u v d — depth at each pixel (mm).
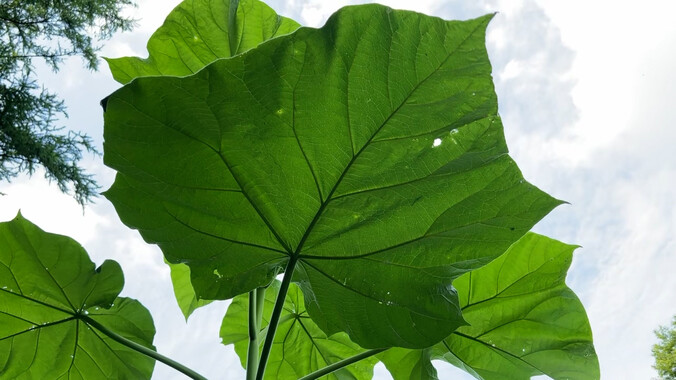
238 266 789
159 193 733
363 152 702
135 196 736
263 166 720
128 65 1071
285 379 1220
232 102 677
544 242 1003
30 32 6652
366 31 644
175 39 1078
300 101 677
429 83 653
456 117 671
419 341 769
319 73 662
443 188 719
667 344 9578
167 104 675
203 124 689
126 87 662
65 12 6707
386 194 729
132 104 672
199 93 669
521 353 1011
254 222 760
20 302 909
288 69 661
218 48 1091
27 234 877
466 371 1058
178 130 692
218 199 741
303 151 708
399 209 738
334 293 795
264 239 771
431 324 767
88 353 954
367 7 636
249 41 1102
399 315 777
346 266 782
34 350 939
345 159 709
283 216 754
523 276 1008
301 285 811
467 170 705
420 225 747
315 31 644
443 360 1076
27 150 6000
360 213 745
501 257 1014
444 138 684
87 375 972
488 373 1039
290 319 1200
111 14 7125
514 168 703
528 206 724
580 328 992
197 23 1076
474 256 758
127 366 960
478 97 659
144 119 683
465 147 689
